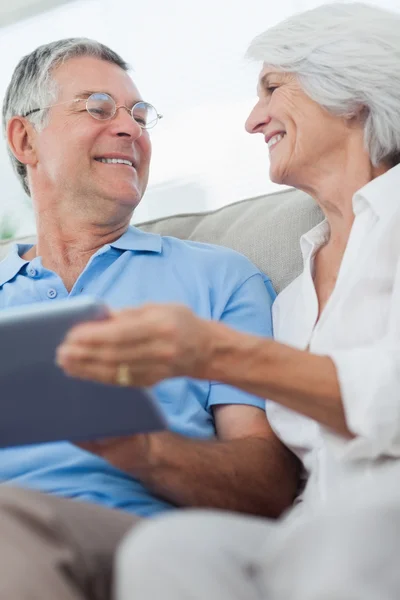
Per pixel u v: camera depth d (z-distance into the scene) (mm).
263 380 1051
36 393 945
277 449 1429
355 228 1304
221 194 3160
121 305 1605
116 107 1828
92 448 1292
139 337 876
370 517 653
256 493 1360
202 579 664
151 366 909
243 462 1366
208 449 1353
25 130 1874
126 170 1793
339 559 633
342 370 1058
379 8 1432
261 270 1705
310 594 621
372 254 1235
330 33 1393
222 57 3166
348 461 1111
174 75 3252
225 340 1013
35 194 1835
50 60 1865
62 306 864
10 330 865
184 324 924
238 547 742
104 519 938
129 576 682
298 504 1315
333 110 1388
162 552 688
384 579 625
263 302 1605
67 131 1793
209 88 3188
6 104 1909
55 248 1799
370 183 1309
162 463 1300
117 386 931
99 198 1773
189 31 3227
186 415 1489
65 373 913
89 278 1672
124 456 1294
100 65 1878
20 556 718
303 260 1609
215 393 1522
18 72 1906
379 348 1088
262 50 1442
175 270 1650
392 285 1228
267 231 1731
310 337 1352
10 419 999
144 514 1336
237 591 670
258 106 1503
